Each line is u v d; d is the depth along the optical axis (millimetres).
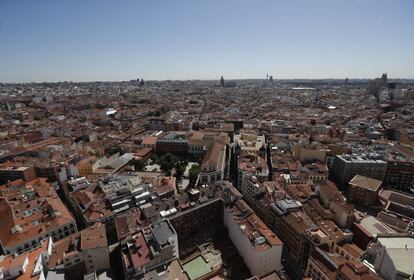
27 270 121312
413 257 120062
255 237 140000
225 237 168625
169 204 170625
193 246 160250
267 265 136625
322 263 125500
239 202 171750
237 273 142250
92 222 164625
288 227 156625
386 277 122438
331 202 171125
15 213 170500
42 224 160750
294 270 144750
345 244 143625
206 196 178875
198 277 136750
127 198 184375
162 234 135250
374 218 164000
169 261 129750
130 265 123125
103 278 132875
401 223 159750
